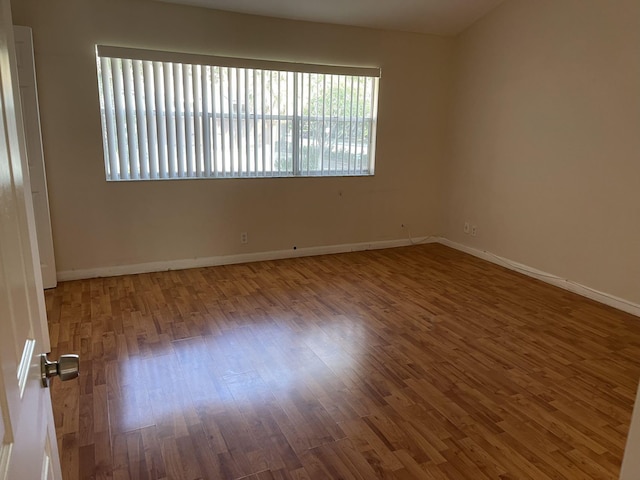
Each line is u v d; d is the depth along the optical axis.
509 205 4.87
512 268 4.88
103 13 3.95
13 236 0.79
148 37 4.14
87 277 4.33
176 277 4.42
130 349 3.00
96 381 2.62
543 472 2.00
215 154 4.61
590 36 3.89
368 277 4.56
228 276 4.49
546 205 4.44
